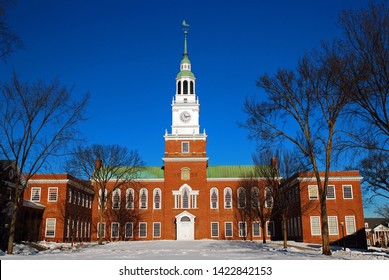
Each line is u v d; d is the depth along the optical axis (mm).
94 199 75625
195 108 78312
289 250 34844
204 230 72125
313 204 57875
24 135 31984
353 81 25125
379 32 24078
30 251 38500
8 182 46188
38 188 60938
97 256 28719
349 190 58375
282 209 45031
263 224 61125
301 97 30516
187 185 73750
